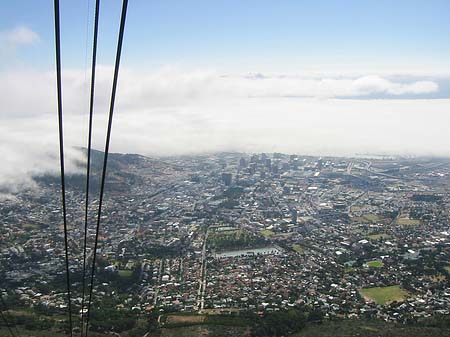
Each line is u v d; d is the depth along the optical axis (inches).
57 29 238.2
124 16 224.7
